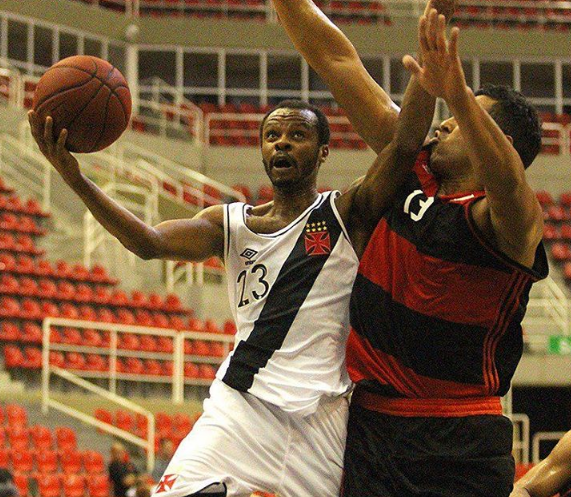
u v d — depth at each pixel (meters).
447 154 5.36
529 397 29.89
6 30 37.28
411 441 5.33
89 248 27.83
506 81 41.91
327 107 40.22
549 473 5.79
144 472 20.61
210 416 5.49
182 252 5.64
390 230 5.39
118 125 5.46
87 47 39.16
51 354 23.73
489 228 5.05
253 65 40.88
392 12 41.22
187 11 40.69
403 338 5.31
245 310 5.60
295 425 5.45
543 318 29.84
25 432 20.33
